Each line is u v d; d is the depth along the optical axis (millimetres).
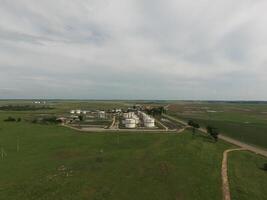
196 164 78375
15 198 54094
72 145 103500
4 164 78375
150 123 160625
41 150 95812
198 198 58812
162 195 58812
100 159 80812
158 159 79750
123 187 60875
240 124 193000
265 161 95062
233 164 85125
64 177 65562
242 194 62562
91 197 55500
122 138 116312
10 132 131750
